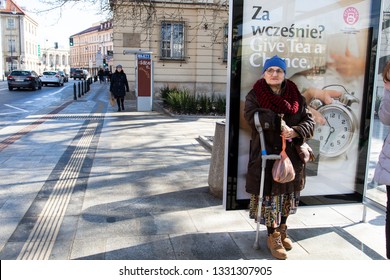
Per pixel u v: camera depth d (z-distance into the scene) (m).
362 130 4.15
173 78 21.91
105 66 58.62
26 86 29.06
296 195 3.56
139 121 12.28
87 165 6.62
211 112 14.31
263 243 3.76
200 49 21.58
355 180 4.22
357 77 4.06
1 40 81.62
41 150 7.79
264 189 3.40
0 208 4.57
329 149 4.12
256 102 3.34
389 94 2.89
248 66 3.77
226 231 4.02
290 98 3.30
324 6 3.88
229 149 3.82
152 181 5.75
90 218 4.31
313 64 3.96
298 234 4.01
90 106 17.12
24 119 12.52
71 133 9.84
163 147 8.27
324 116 4.05
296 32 3.86
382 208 4.03
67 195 5.07
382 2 3.95
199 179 5.89
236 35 3.70
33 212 4.47
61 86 37.94
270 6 3.75
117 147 8.18
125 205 4.73
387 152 2.97
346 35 3.97
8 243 3.69
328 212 4.65
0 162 6.76
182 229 4.05
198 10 20.83
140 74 15.09
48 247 3.62
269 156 3.28
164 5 19.81
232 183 3.88
